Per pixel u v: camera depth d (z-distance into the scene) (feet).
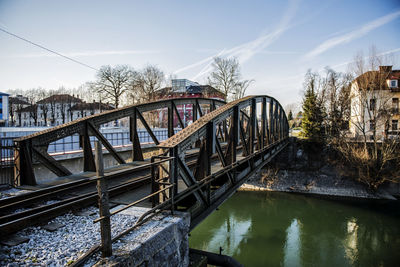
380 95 84.12
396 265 39.37
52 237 11.98
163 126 146.61
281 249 44.29
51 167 21.67
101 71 161.89
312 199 73.77
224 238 48.73
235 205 68.85
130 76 167.53
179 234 13.08
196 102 41.37
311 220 58.18
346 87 98.37
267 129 41.63
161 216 13.66
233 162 24.73
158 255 11.14
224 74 139.85
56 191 18.03
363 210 64.54
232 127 24.62
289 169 93.91
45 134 21.11
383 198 73.82
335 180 84.43
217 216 61.00
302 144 93.25
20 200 16.20
